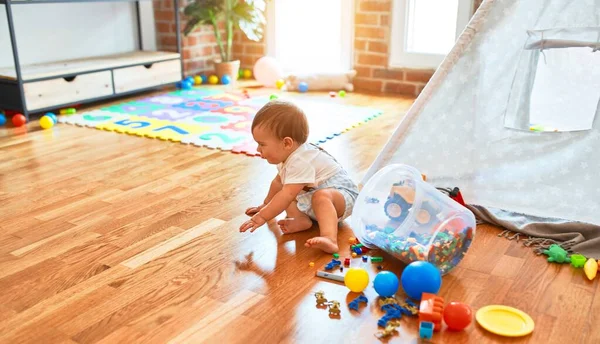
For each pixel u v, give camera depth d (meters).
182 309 1.39
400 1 3.83
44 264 1.62
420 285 1.36
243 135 2.91
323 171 1.81
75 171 2.41
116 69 3.60
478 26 1.88
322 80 4.04
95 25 3.91
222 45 4.36
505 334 1.27
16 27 3.46
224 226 1.86
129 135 2.96
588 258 1.62
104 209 2.00
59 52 3.73
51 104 3.25
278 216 1.95
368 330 1.30
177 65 4.04
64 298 1.44
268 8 4.40
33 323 1.33
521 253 1.68
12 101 3.16
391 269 1.58
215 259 1.64
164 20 4.23
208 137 2.88
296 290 1.47
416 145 2.06
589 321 1.33
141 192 2.16
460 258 1.57
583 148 1.83
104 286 1.50
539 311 1.37
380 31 3.98
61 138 2.90
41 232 1.82
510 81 1.94
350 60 4.17
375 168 2.11
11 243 1.75
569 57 1.91
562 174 1.86
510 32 1.88
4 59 3.44
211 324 1.33
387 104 3.67
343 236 1.79
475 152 1.99
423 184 1.61
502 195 1.95
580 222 1.78
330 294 1.45
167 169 2.43
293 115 1.72
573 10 1.84
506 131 1.95
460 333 1.28
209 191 2.17
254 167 2.45
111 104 3.60
